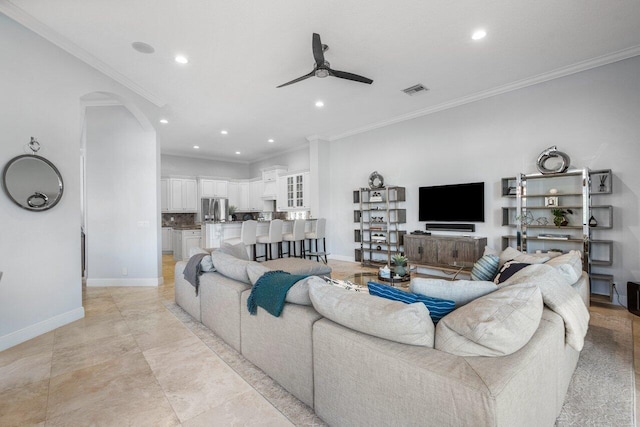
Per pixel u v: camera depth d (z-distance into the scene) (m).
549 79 3.95
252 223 5.55
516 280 1.72
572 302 1.75
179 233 7.06
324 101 4.77
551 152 3.79
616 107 3.52
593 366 2.17
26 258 2.72
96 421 1.63
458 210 4.86
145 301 3.82
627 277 3.49
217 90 4.28
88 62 3.33
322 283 1.78
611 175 3.53
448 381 1.09
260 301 2.05
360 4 2.56
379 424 1.32
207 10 2.60
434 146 5.19
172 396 1.86
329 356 1.54
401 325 1.30
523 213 4.06
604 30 2.98
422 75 3.92
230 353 2.41
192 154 8.85
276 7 2.58
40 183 2.83
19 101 2.68
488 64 3.65
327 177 7.04
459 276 4.67
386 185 5.94
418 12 2.68
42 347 2.53
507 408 1.03
